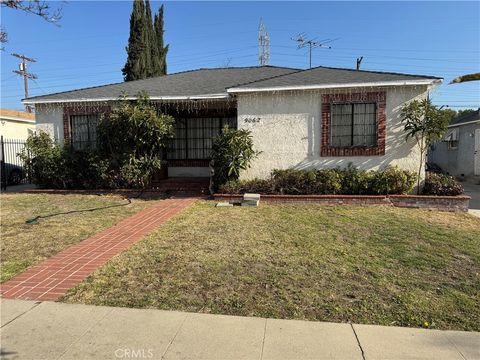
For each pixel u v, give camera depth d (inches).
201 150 541.3
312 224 286.2
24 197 430.0
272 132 411.8
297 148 408.8
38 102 478.3
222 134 416.8
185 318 137.8
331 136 402.3
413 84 375.6
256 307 146.8
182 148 544.4
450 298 155.3
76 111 479.5
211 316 139.2
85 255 210.5
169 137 453.4
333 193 383.9
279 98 408.5
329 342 122.0
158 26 964.6
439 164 822.5
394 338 124.5
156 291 161.6
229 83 509.7
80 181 468.1
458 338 124.7
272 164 414.6
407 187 376.2
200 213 328.5
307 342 122.0
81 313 142.3
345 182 383.9
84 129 485.4
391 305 148.6
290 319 137.4
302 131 406.6
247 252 214.4
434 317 139.0
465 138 685.9
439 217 321.1
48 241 241.0
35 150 468.1
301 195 380.5
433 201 358.9
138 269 187.8
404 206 366.3
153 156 451.8
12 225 286.4
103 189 456.4
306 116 404.8
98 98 469.1
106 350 118.0
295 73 456.1
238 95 414.6
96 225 285.1
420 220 305.3
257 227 275.7
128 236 251.4
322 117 401.1
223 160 401.4
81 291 162.1
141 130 431.2
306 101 403.5
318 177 387.5
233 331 128.9
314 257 206.4
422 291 162.1
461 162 705.6
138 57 857.5
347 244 232.7
